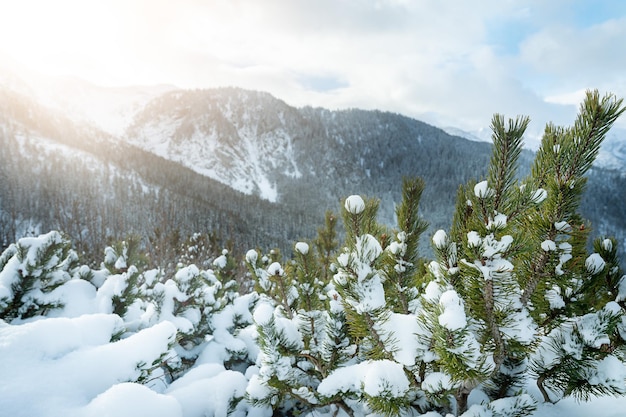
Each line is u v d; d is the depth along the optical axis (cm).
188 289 513
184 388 338
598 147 192
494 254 177
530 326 198
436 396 218
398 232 293
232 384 342
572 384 212
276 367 259
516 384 246
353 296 211
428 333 213
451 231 239
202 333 511
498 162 189
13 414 183
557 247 192
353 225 250
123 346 258
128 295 480
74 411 195
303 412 335
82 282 507
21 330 233
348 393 240
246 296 598
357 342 280
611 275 248
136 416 203
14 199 7825
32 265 419
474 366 173
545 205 203
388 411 199
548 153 222
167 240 1531
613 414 220
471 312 206
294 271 395
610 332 198
